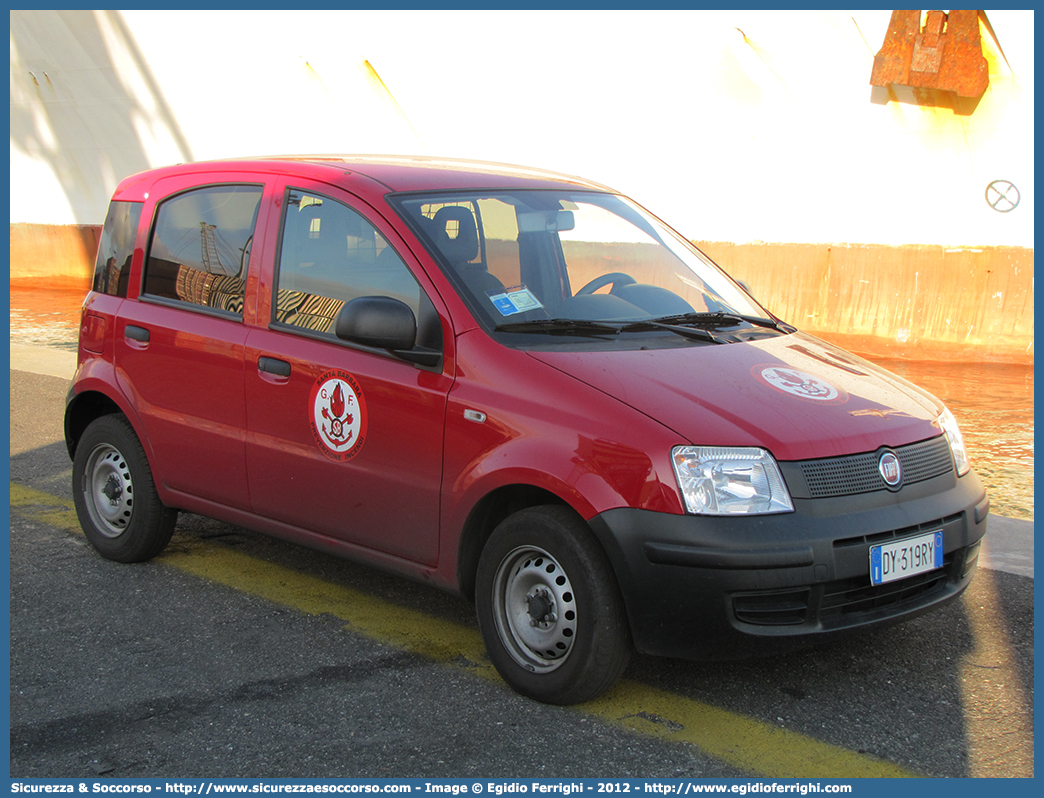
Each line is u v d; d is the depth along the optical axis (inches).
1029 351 350.3
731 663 135.3
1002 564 173.2
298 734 115.9
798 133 379.9
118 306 175.5
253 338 152.3
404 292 137.8
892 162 364.2
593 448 116.1
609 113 414.6
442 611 154.7
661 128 405.7
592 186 175.6
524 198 156.0
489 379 126.3
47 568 173.2
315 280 148.0
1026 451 247.1
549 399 121.4
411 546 135.0
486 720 119.1
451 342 131.0
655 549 111.3
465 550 129.6
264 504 153.2
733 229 400.8
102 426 176.2
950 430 135.6
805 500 113.9
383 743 113.9
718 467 112.7
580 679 118.0
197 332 159.8
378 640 143.1
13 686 128.3
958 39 340.5
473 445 125.5
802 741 114.9
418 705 123.0
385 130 475.2
